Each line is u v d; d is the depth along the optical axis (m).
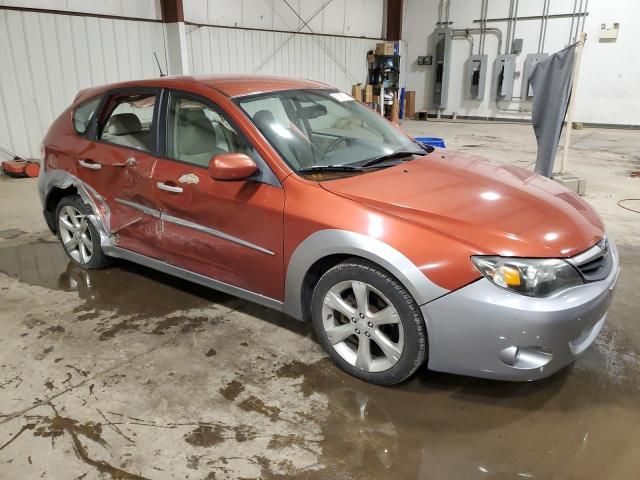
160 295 3.31
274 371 2.51
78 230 3.63
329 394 2.33
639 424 2.14
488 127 12.48
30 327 2.94
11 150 7.09
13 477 1.89
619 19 11.55
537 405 2.26
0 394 2.36
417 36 14.62
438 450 2.00
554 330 1.97
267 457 1.97
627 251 4.06
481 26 13.44
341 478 1.88
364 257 2.19
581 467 1.92
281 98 2.91
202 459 1.97
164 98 2.98
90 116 3.41
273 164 2.50
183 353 2.67
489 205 2.29
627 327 2.90
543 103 5.91
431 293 2.06
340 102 3.23
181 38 8.66
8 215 5.11
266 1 10.53
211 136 2.76
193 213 2.79
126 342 2.78
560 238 2.12
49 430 2.12
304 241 2.36
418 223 2.14
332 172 2.54
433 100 14.66
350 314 2.34
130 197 3.12
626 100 11.88
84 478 1.88
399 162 2.79
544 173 6.02
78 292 3.37
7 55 6.80
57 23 7.20
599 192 6.00
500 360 2.04
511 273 1.98
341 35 12.90
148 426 2.14
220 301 3.22
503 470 1.91
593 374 2.47
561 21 12.30
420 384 2.40
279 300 2.61
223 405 2.27
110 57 7.95
